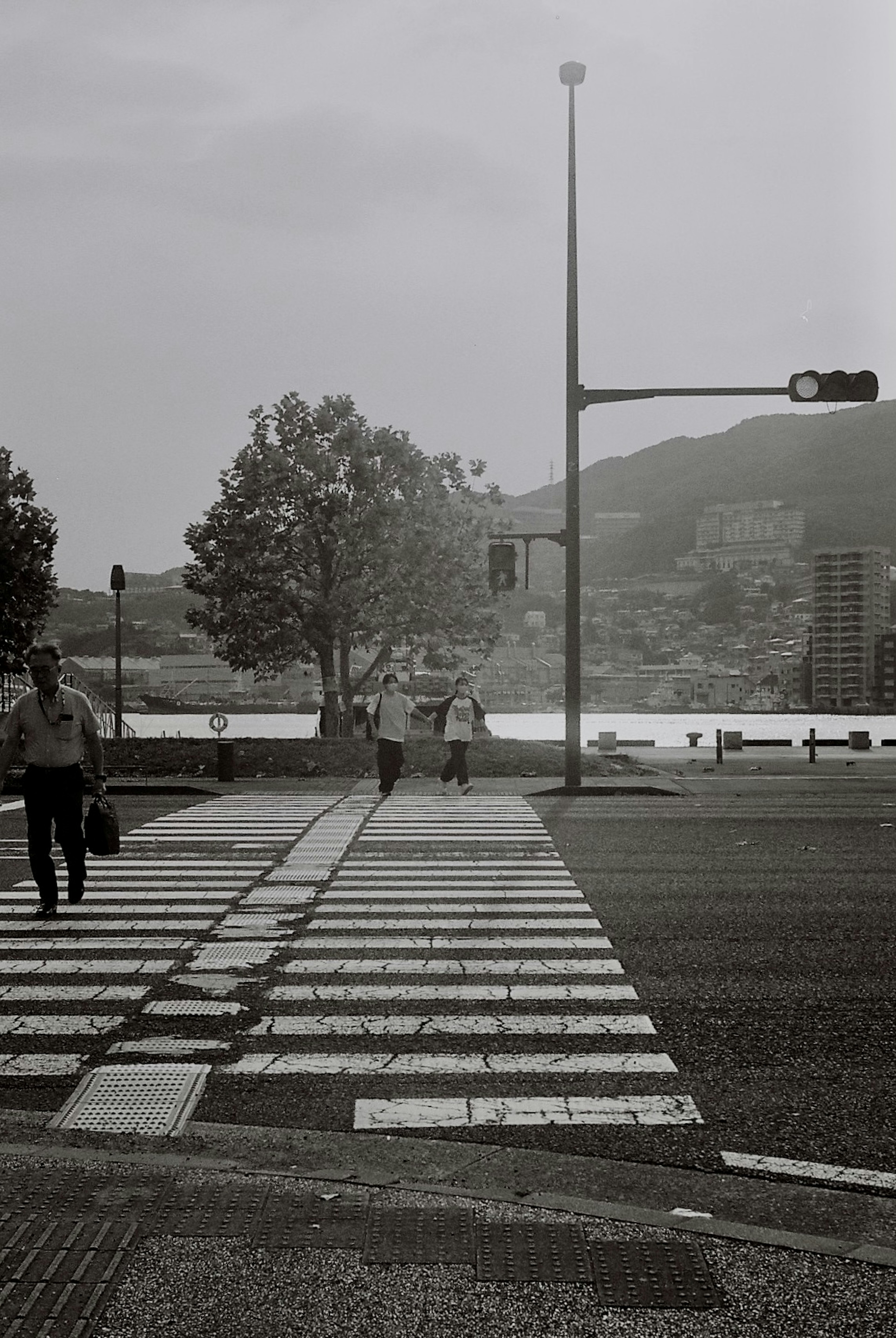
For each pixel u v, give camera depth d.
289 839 14.95
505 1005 7.49
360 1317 3.65
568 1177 4.82
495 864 12.94
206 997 7.68
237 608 41.19
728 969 8.32
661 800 20.38
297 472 41.41
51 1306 3.69
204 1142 5.18
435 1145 5.18
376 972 8.30
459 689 22.56
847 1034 6.89
